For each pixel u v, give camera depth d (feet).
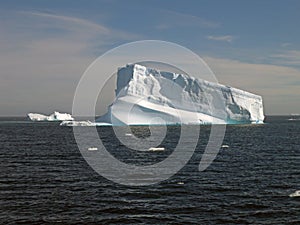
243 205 77.25
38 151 177.58
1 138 263.49
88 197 84.38
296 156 159.43
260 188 93.50
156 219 68.44
